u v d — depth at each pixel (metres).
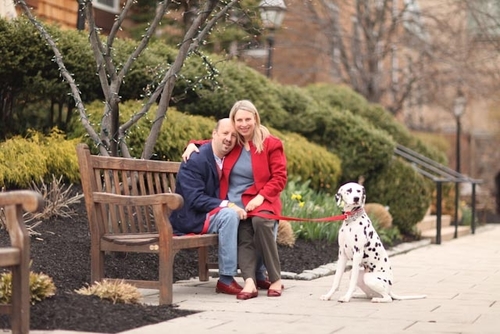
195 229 8.20
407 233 16.19
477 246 15.38
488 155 34.44
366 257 7.98
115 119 9.43
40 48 11.63
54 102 12.38
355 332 6.28
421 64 25.05
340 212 13.06
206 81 13.82
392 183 16.03
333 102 19.39
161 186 9.09
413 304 7.83
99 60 9.40
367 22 24.47
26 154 10.64
